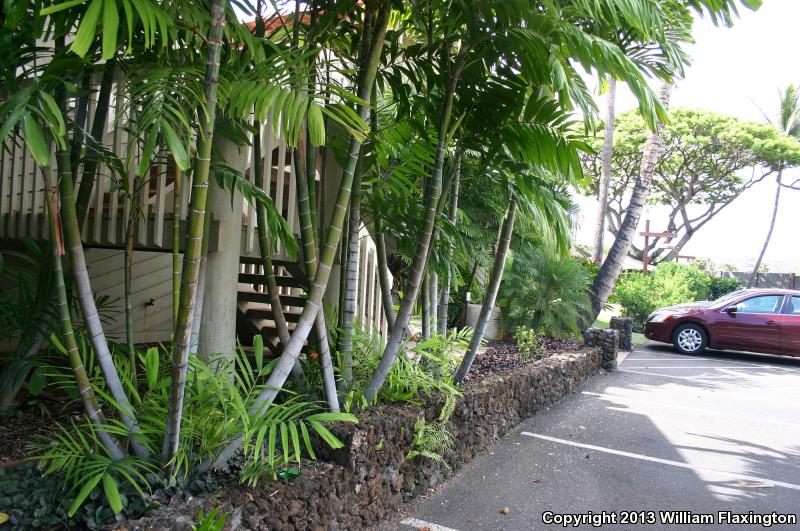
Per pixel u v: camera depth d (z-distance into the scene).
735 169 26.52
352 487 3.33
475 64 4.22
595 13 3.60
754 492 4.37
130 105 2.68
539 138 4.29
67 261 3.56
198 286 3.31
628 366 10.33
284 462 2.92
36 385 3.39
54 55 2.59
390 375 4.27
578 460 4.93
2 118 2.13
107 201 4.76
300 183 3.50
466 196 8.42
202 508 2.44
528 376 6.19
